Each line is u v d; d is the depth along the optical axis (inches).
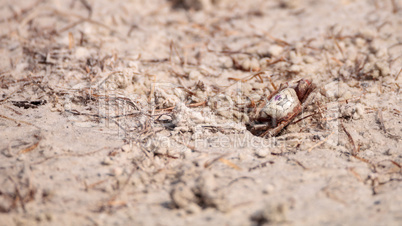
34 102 293.9
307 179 213.6
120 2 513.3
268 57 379.2
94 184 209.5
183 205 191.8
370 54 372.2
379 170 225.8
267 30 446.6
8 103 293.3
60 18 464.8
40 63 358.9
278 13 494.3
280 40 406.9
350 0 517.3
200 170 221.6
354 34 415.8
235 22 469.7
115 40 410.9
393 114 287.0
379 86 323.3
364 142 257.1
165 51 399.2
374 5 496.1
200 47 406.0
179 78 343.6
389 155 242.1
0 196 199.2
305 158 238.1
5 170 217.3
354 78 338.6
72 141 248.7
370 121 279.7
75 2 512.4
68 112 286.0
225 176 215.9
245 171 221.9
